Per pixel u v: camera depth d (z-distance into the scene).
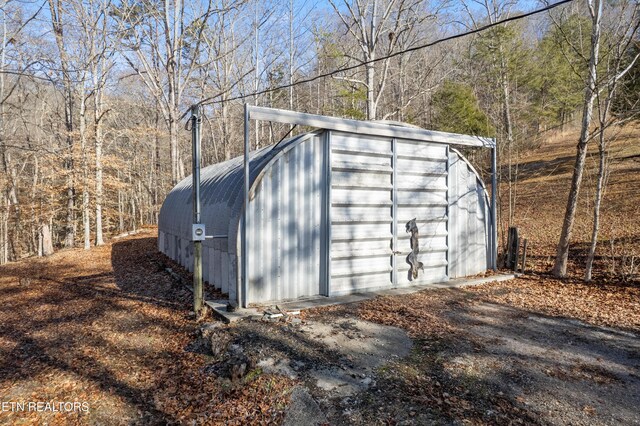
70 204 18.28
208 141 36.19
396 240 8.88
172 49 18.89
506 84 17.16
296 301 7.44
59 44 17.06
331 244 7.94
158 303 8.40
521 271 10.70
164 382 5.09
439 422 3.78
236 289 6.98
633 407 4.05
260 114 6.98
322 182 7.93
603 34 10.73
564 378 4.66
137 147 28.56
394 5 19.91
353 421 3.85
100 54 17.97
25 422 4.45
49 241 17.09
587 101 9.36
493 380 4.59
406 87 23.83
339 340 5.64
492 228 10.84
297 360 5.02
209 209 9.25
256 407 4.25
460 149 19.39
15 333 7.24
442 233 9.70
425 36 21.55
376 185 8.54
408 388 4.39
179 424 4.18
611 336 6.03
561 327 6.43
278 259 7.41
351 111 19.27
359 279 8.41
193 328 6.64
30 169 25.58
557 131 30.45
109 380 5.28
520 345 5.64
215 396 4.58
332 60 22.28
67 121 19.31
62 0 17.70
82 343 6.58
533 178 21.72
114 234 25.25
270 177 7.27
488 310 7.33
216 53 27.28
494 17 19.84
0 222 21.69
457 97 20.22
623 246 10.91
